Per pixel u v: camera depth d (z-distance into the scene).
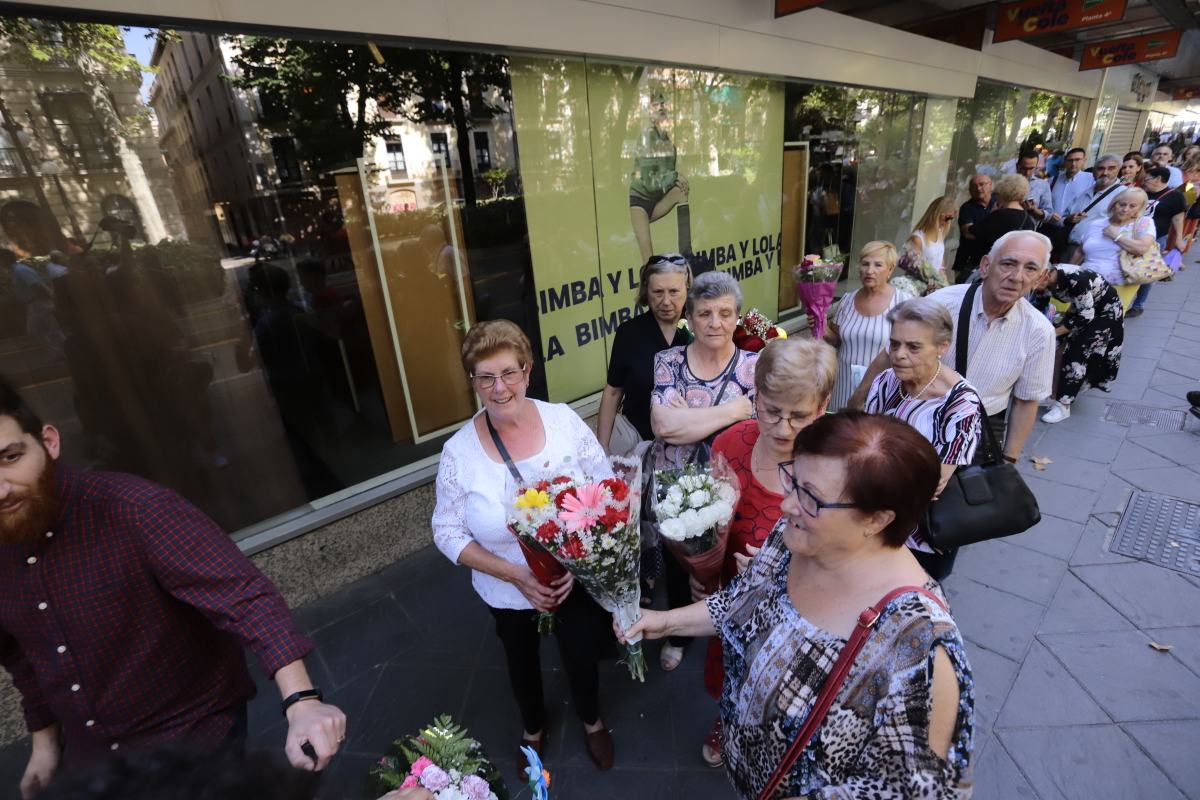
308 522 3.05
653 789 2.12
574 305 4.10
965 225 5.86
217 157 2.59
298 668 1.29
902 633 0.99
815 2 4.23
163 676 1.36
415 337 3.52
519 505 1.52
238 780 0.73
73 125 2.25
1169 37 8.97
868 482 1.00
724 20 4.22
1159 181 7.09
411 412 3.58
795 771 1.10
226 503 2.87
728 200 4.92
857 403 2.75
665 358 2.32
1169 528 3.27
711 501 1.62
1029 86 9.04
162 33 2.34
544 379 4.05
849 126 5.87
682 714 2.41
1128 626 2.66
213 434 2.77
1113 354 4.48
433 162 3.30
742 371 2.19
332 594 3.20
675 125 4.34
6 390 1.13
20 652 1.39
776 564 1.33
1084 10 6.20
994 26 7.38
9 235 2.20
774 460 1.77
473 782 1.13
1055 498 3.66
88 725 1.34
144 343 2.52
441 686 2.62
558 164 3.78
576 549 1.42
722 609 1.45
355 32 2.67
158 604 1.32
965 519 2.04
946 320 1.97
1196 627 2.63
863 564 1.10
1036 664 2.51
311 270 3.01
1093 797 2.00
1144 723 2.23
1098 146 13.27
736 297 2.14
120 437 2.52
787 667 1.14
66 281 2.32
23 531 1.14
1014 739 2.21
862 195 6.37
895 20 6.55
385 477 3.39
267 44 2.61
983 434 2.10
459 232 3.50
